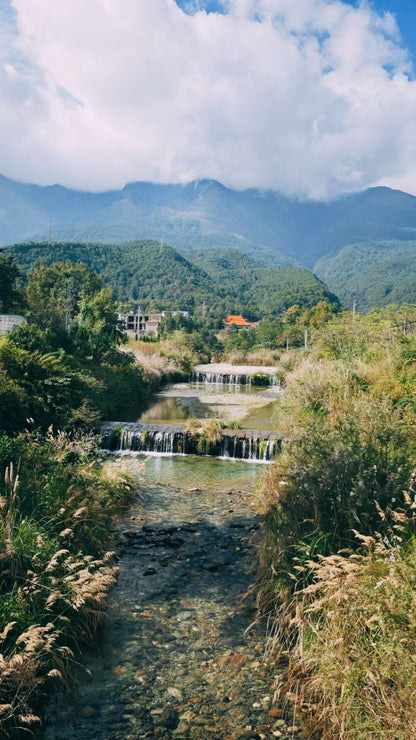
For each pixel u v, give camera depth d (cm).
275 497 788
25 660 358
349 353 1847
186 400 2514
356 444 645
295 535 535
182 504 916
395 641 328
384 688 314
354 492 517
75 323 3089
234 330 8756
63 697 383
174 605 533
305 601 435
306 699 376
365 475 541
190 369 4066
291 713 369
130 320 10100
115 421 1689
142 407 2225
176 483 1076
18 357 1369
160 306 14312
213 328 10094
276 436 1370
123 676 412
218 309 15100
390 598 343
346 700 328
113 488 898
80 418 1445
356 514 489
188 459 1345
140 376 2709
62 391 1402
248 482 1089
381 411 905
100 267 18775
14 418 1166
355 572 393
